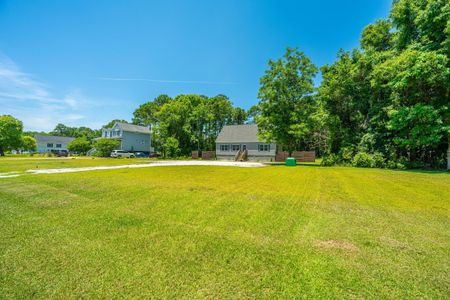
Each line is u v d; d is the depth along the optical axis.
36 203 5.11
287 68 20.47
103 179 8.82
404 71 12.94
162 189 6.80
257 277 2.17
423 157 16.06
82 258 2.55
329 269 2.31
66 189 6.71
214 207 4.80
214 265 2.41
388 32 18.59
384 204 5.07
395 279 2.12
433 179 9.32
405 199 5.58
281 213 4.36
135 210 4.56
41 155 39.44
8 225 3.66
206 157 34.94
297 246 2.88
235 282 2.09
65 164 17.81
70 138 62.38
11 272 2.25
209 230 3.46
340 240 3.06
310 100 20.89
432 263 2.42
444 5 12.55
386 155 15.78
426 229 3.48
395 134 15.60
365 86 18.02
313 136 30.23
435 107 13.14
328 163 18.11
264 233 3.33
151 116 51.88
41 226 3.61
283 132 20.47
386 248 2.80
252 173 11.68
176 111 38.47
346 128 19.20
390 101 15.94
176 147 36.69
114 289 1.98
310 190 6.76
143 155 39.09
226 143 32.94
